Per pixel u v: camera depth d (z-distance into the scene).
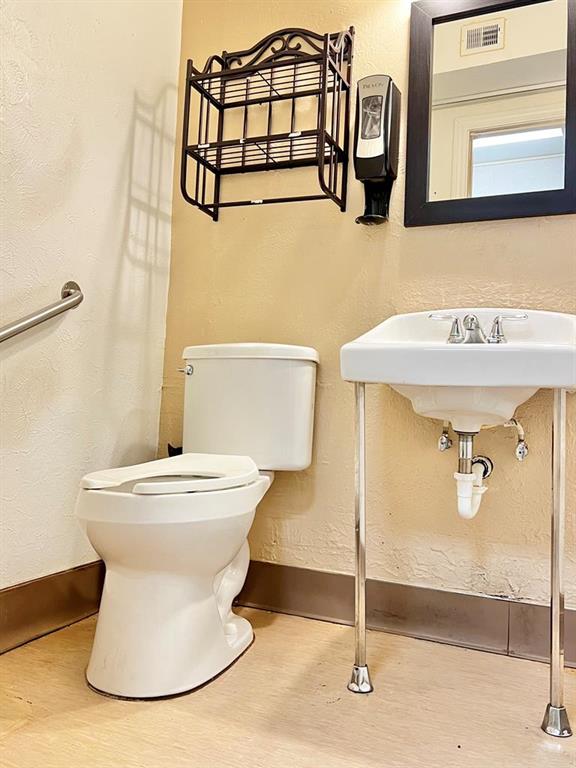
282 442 1.68
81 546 1.70
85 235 1.70
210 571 1.33
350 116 1.82
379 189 1.74
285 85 1.92
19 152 1.49
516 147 1.63
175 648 1.28
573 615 1.49
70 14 1.64
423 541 1.66
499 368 1.15
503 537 1.58
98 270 1.75
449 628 1.61
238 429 1.70
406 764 1.05
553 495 1.20
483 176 1.65
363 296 1.78
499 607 1.56
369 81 1.69
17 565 1.50
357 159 1.68
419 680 1.38
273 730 1.15
